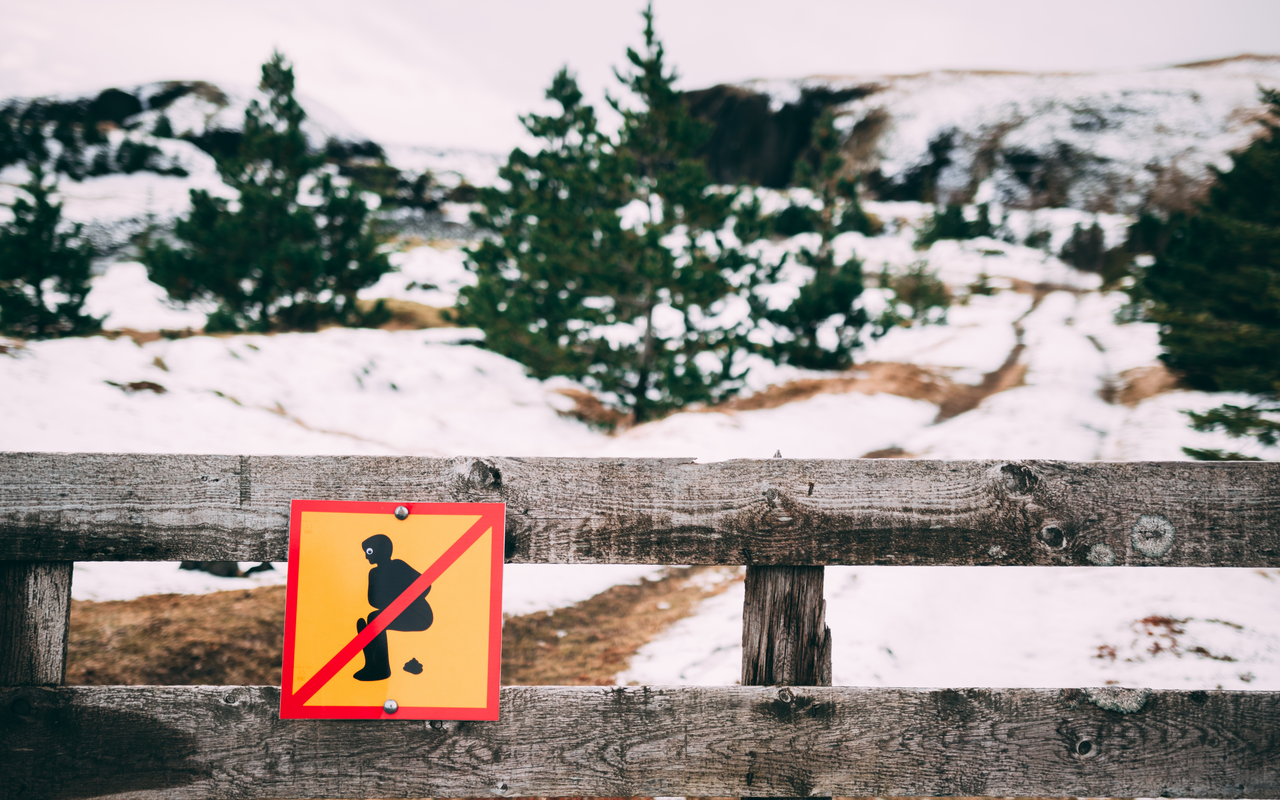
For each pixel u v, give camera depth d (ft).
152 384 39.58
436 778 5.75
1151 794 5.76
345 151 307.37
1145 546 5.91
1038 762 5.79
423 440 42.86
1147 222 121.29
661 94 43.27
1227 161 309.83
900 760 5.78
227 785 5.66
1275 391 29.91
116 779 5.58
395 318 84.79
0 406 32.42
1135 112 354.74
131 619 18.30
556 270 46.52
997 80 409.08
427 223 182.70
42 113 280.31
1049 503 5.94
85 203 141.28
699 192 42.24
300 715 5.69
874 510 5.92
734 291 45.34
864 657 16.30
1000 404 56.13
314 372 49.78
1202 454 28.04
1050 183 328.49
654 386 48.21
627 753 5.77
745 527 5.91
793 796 5.78
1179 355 48.83
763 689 5.80
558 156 60.90
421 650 5.78
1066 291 133.90
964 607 19.92
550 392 55.36
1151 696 5.81
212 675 15.87
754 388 57.98
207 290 64.80
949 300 113.19
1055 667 16.24
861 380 61.36
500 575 5.86
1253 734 5.80
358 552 5.79
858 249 157.69
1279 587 20.02
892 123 386.11
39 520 5.61
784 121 416.05
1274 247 30.17
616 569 25.20
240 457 5.77
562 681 16.30
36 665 5.61
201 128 274.98
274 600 20.10
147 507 5.70
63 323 55.52
